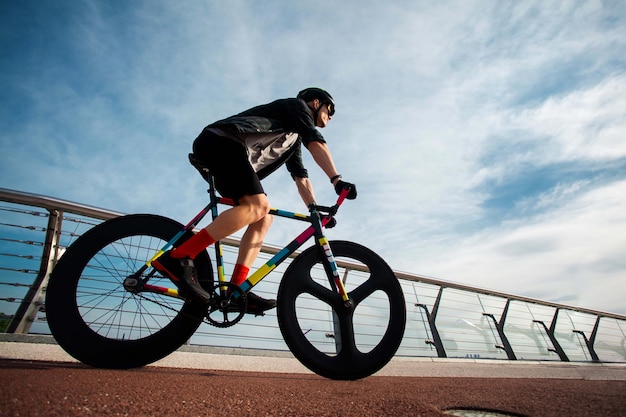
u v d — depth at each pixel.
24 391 0.80
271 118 1.71
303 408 0.90
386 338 1.75
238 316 1.60
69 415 0.68
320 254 1.86
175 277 1.45
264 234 1.82
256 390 1.13
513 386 1.52
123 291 1.59
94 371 1.27
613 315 6.11
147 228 1.69
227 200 1.78
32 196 1.99
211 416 0.78
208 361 2.05
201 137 1.61
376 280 1.85
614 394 1.24
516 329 4.63
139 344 1.49
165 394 0.94
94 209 2.18
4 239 1.99
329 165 1.73
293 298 1.77
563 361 4.79
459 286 4.17
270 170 1.88
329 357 1.69
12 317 1.91
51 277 1.49
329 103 2.00
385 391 1.23
